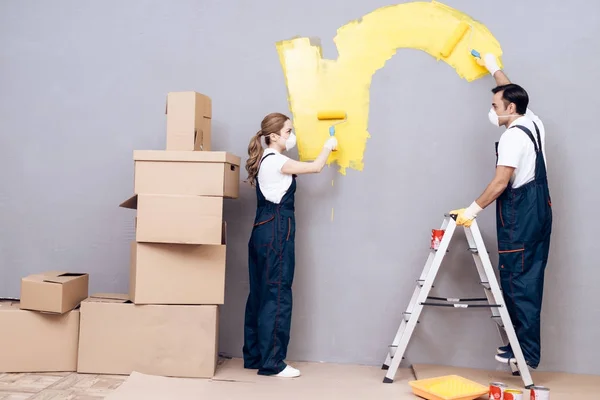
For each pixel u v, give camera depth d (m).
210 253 2.97
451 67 3.28
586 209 3.21
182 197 2.85
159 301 2.93
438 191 3.28
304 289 3.33
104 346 2.95
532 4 3.24
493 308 3.01
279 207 3.00
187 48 3.44
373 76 3.32
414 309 2.93
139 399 2.55
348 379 2.99
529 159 2.85
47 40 3.50
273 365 2.98
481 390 2.69
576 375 3.14
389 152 3.30
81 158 3.47
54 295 2.92
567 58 3.22
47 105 3.49
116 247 3.46
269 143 3.14
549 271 3.22
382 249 3.30
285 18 3.38
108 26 3.47
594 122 3.20
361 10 3.34
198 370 2.94
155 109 3.45
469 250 3.18
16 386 2.74
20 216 3.49
